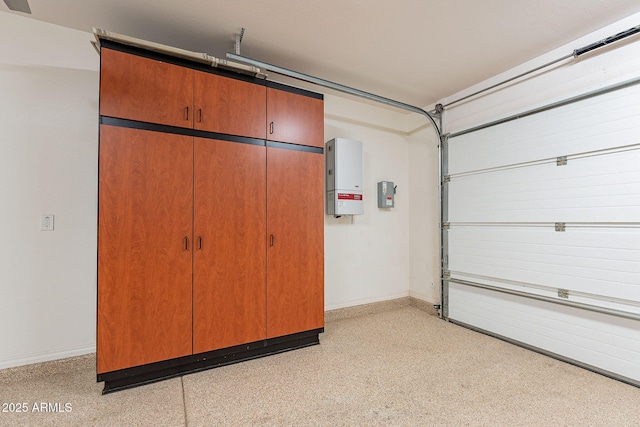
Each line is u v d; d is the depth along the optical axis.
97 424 1.76
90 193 2.44
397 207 4.21
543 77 2.80
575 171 2.53
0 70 2.21
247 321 2.56
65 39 2.38
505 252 3.05
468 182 3.43
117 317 2.09
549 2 2.11
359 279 3.89
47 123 2.32
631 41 2.24
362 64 3.01
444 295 3.71
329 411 1.89
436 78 3.30
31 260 2.26
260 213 2.63
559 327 2.63
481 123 3.28
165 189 2.25
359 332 3.26
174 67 2.29
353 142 3.53
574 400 2.01
